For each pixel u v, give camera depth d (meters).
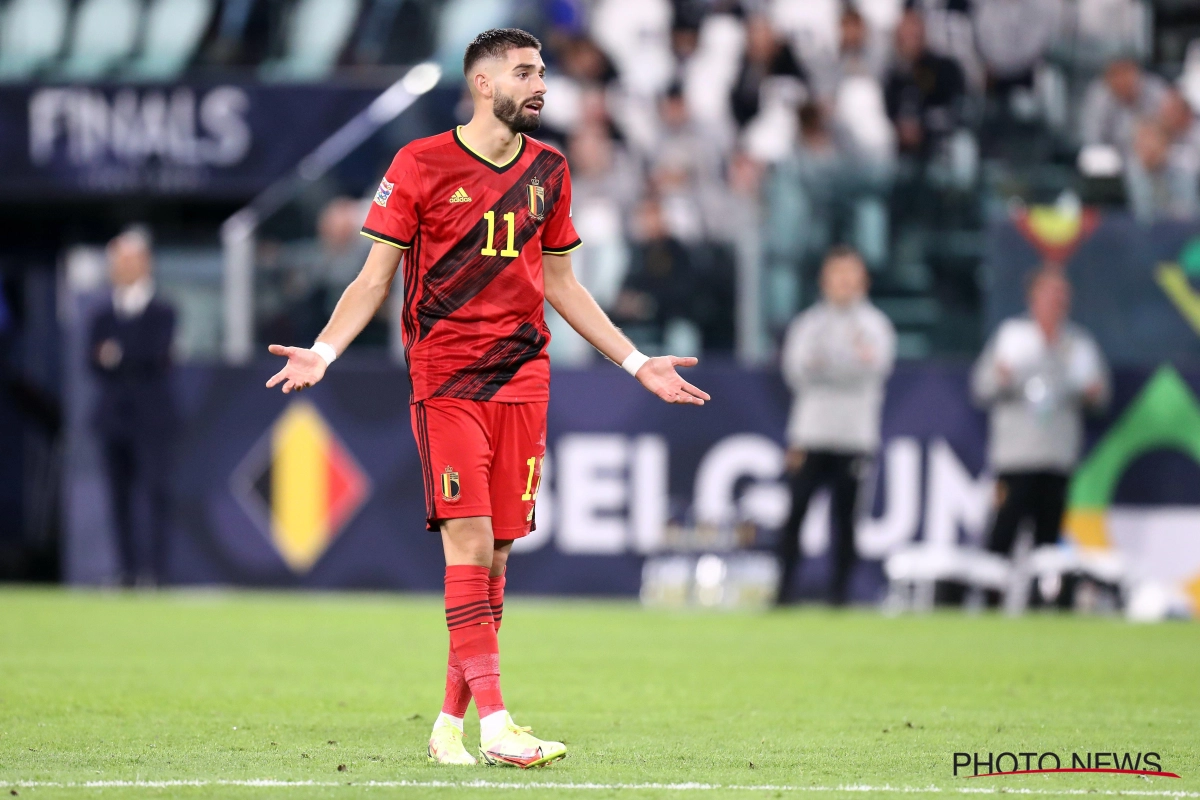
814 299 42.38
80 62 52.84
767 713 19.52
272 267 41.41
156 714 18.97
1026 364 36.56
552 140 47.81
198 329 41.81
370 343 40.94
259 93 49.47
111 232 52.72
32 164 49.41
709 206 46.28
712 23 49.66
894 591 37.06
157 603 35.97
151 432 38.69
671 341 41.78
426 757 15.45
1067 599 36.59
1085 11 47.72
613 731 17.78
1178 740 17.17
